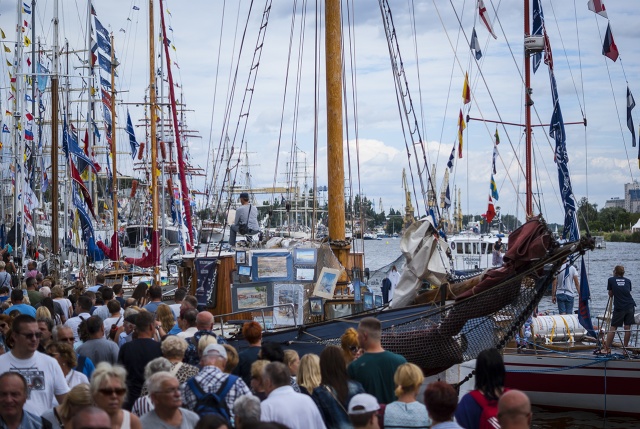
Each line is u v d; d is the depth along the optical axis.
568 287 20.20
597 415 16.22
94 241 30.22
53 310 13.10
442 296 12.23
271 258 15.52
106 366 6.42
